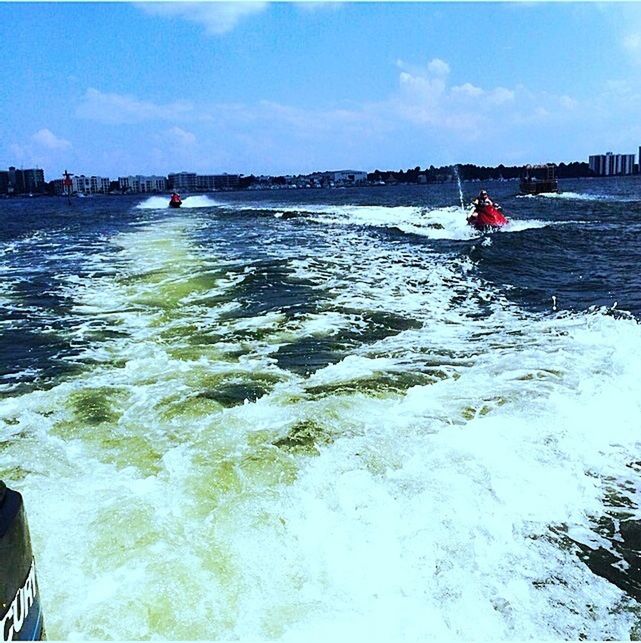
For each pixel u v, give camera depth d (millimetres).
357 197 72312
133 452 4801
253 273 13641
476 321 9492
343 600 3180
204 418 5527
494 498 4102
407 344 8156
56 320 9922
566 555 3590
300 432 5105
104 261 16484
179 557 3426
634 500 4152
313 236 22484
